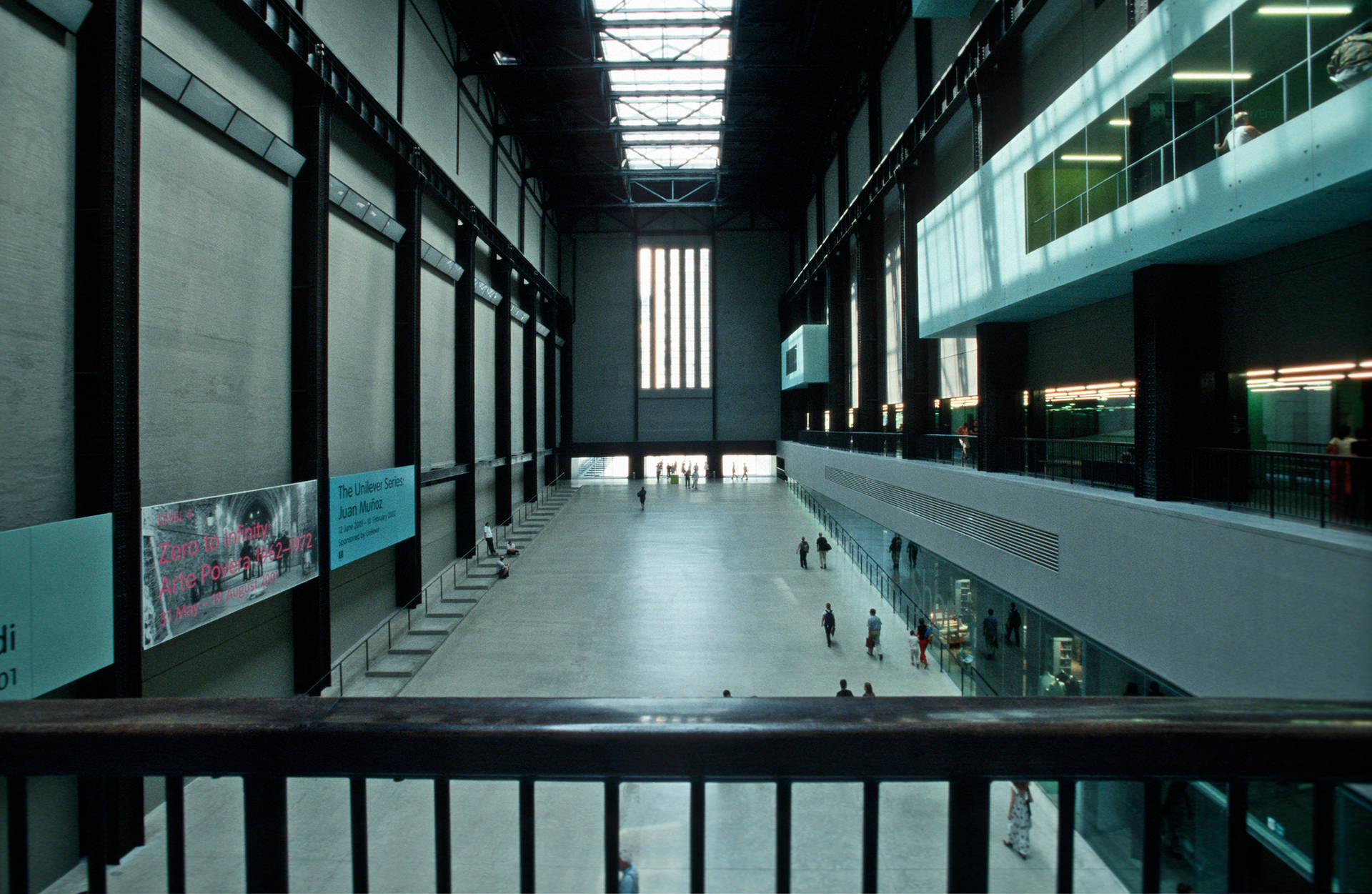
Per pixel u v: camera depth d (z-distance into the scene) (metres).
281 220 15.25
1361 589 6.66
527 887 1.29
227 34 13.37
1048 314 15.90
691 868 1.29
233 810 10.09
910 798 10.80
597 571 27.08
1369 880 6.04
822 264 40.66
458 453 27.89
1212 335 10.81
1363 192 7.44
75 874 9.20
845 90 35.84
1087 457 13.91
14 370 9.05
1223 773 1.25
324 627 16.02
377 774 1.30
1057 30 15.88
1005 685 16.12
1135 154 10.46
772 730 1.27
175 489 12.02
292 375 15.66
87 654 9.43
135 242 10.48
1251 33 8.34
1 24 8.89
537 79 35.53
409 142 21.48
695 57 34.78
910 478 21.70
